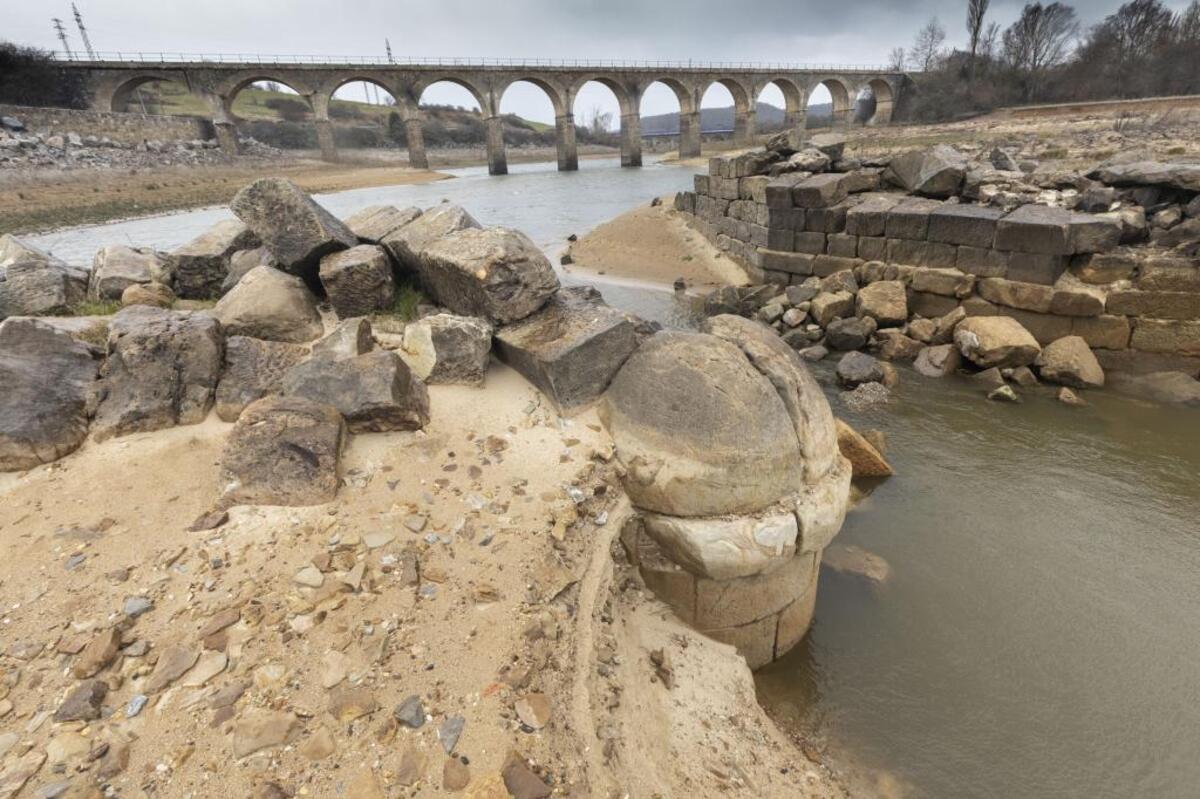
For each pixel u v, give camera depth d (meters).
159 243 18.19
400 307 6.38
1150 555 5.69
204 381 4.69
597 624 3.67
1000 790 3.82
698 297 13.84
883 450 7.42
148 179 33.81
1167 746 4.02
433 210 6.68
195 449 4.28
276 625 3.04
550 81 52.31
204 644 2.92
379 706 2.72
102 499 3.81
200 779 2.41
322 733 2.60
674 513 4.27
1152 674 4.53
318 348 4.75
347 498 3.86
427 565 3.46
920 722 4.26
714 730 3.73
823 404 4.74
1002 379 9.04
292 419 4.07
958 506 6.46
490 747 2.62
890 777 3.90
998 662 4.67
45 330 4.68
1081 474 6.92
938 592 5.34
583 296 6.06
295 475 3.83
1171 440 7.45
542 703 2.85
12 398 4.17
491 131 51.25
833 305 11.04
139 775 2.41
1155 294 8.61
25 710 2.62
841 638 4.94
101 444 4.28
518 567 3.51
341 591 3.24
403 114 50.62
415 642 3.03
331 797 2.40
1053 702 4.35
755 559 4.17
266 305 5.65
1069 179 11.09
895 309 10.53
